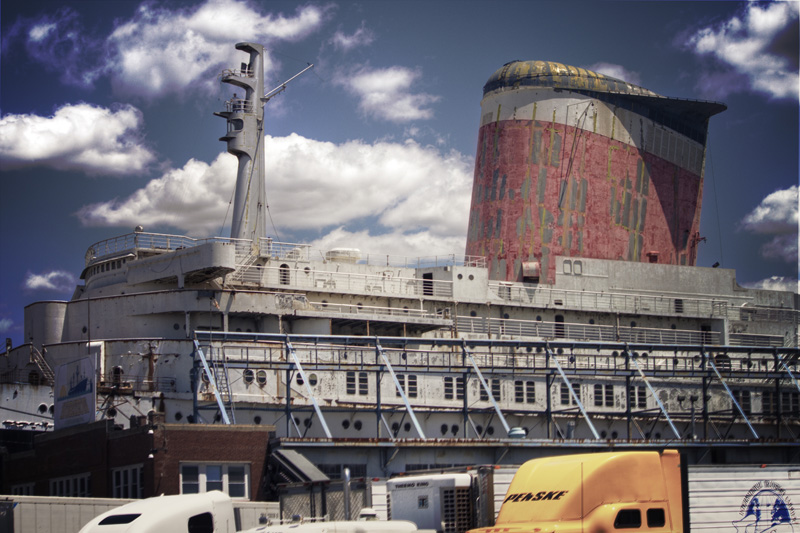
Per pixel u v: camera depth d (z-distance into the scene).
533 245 87.50
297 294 69.69
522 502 31.42
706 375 74.38
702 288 91.19
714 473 37.62
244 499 46.94
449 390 71.12
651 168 91.88
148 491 44.78
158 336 66.94
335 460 54.19
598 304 85.50
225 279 69.12
